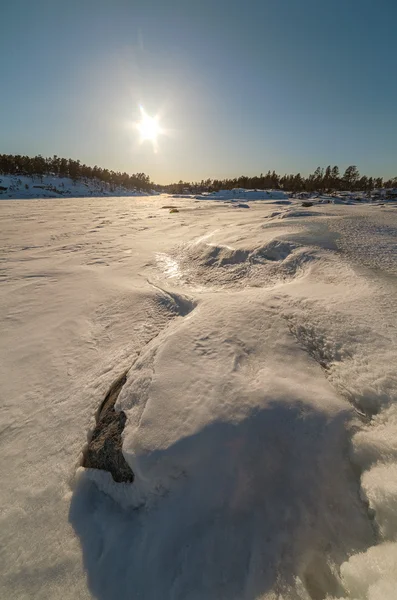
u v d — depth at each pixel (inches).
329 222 478.3
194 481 82.8
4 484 102.3
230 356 125.0
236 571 68.5
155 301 243.6
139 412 102.6
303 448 85.5
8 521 90.7
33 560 81.0
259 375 111.7
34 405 137.3
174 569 71.2
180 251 442.6
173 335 145.1
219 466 83.7
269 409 93.6
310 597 63.9
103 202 1727.4
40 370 163.0
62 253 445.4
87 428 121.8
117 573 75.0
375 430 89.8
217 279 320.5
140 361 135.6
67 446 114.9
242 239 416.2
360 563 63.8
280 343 133.8
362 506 75.5
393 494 71.4
